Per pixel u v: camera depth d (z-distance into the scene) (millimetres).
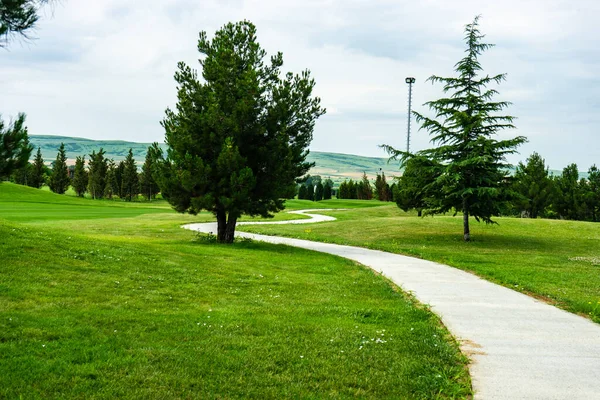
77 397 5168
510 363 6688
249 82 21719
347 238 33312
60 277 10703
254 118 22391
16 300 8711
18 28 8148
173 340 7246
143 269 12781
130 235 28422
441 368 6426
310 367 6363
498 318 9383
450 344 7527
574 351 7270
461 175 29062
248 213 23062
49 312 8227
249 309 9578
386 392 5648
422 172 30797
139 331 7621
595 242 31281
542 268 18312
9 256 11570
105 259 13133
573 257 24312
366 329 8312
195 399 5277
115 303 9352
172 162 22578
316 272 15445
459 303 10797
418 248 26516
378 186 100375
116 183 110062
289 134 23812
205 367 6180
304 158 24594
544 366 6570
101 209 56000
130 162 108062
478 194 28594
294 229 36719
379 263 18000
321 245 25016
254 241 25266
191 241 24469
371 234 34656
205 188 21953
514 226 37500
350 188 110625
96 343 6895
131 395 5285
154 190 109750
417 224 38812
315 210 69375
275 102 22719
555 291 12406
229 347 7047
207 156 22688
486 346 7500
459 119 29734
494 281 14117
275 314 9250
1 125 7660
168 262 14289
